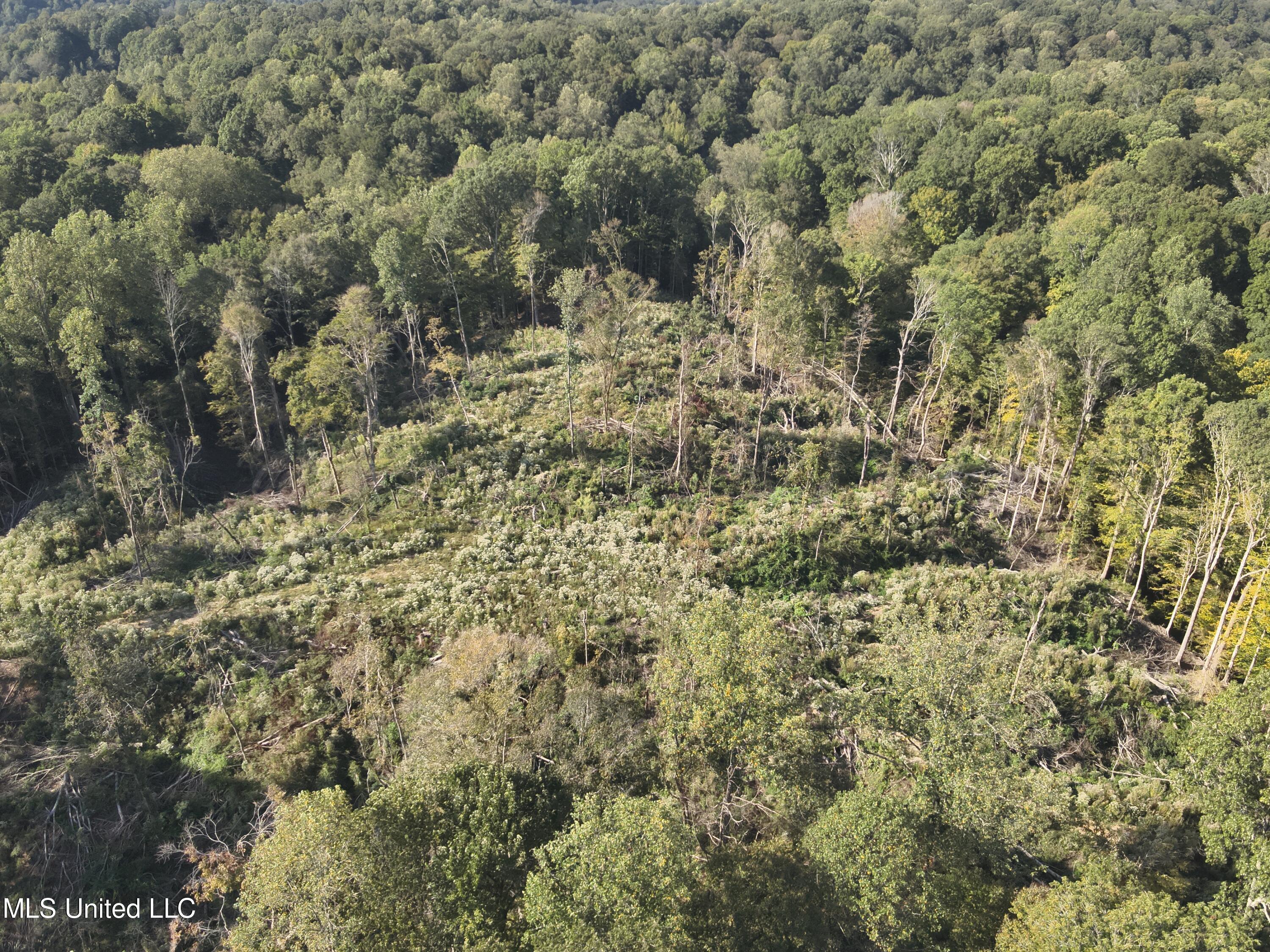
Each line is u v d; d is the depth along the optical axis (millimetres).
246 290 66562
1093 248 74438
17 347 59438
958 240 82188
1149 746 37750
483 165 77688
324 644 41094
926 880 25875
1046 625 44344
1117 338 52094
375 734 36406
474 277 73688
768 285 68875
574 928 22172
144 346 62125
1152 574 49375
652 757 32844
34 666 39406
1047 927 23875
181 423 64750
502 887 26297
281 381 65750
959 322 61656
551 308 81125
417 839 26203
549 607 42906
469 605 42938
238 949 23734
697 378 63062
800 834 30266
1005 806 27250
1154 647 44750
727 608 31859
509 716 33688
